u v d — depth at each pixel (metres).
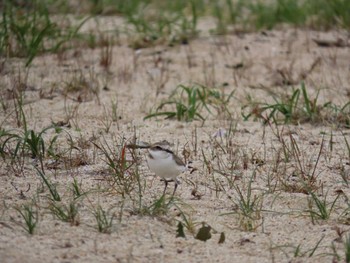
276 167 11.77
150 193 10.77
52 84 15.87
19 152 12.25
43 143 11.97
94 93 15.34
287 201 10.71
